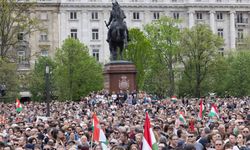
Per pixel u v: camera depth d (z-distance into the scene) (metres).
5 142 26.09
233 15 183.62
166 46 135.38
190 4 180.38
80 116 48.12
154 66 137.12
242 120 33.94
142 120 37.84
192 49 128.12
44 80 134.50
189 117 40.41
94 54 175.50
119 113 48.25
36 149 25.75
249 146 24.92
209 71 127.81
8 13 99.94
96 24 175.62
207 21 182.88
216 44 129.25
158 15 179.88
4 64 99.31
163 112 46.22
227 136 28.92
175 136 25.94
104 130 32.53
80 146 24.22
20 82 107.12
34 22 102.44
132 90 75.00
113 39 77.38
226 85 127.62
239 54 130.50
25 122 40.12
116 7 77.62
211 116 40.84
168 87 135.75
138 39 138.75
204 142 26.95
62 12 173.12
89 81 137.50
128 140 27.08
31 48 167.75
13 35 108.69
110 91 74.81
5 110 60.50
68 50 138.38
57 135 29.11
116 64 75.25
